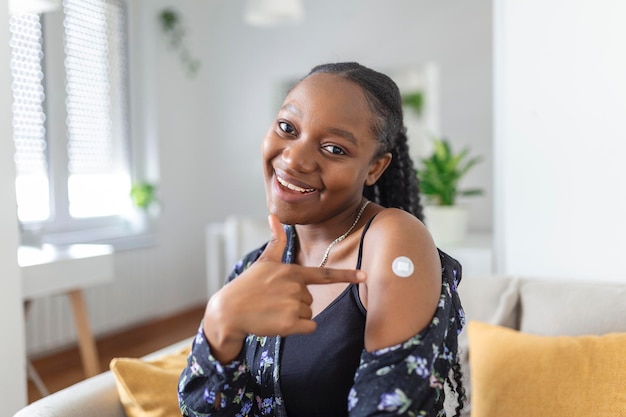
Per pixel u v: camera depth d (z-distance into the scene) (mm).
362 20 4738
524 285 1692
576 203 1829
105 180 4273
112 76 4309
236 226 3643
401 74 4645
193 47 4949
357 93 854
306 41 4922
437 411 826
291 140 864
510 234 1941
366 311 834
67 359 3607
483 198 4426
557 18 1820
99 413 1265
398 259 779
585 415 1330
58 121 3861
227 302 736
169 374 1349
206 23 5102
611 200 1776
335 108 836
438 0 4504
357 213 935
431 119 4559
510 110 1917
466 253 2850
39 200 3779
